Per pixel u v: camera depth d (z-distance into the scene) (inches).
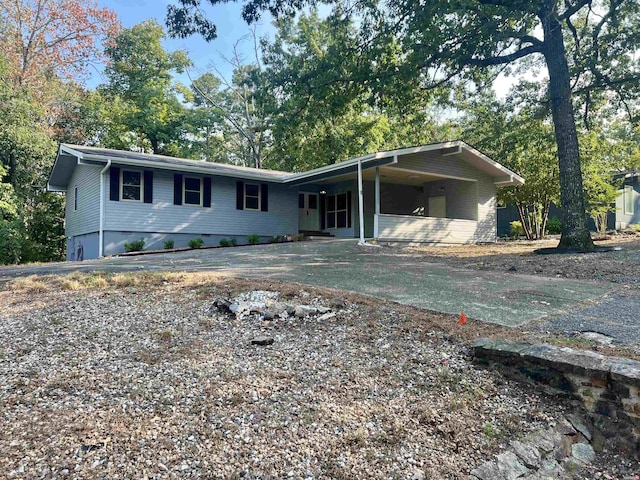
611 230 829.2
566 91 452.1
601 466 120.0
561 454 120.0
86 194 634.2
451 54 468.4
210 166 668.7
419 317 202.4
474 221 659.4
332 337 181.5
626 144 756.6
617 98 586.6
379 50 500.7
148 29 1094.4
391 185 742.5
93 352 161.3
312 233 756.6
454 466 107.6
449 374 149.7
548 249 447.2
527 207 789.9
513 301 238.1
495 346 155.8
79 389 132.0
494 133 677.3
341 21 513.0
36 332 181.6
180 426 114.2
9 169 802.2
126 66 1091.9
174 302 227.3
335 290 255.9
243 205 687.1
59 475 92.8
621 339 170.9
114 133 1039.0
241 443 108.9
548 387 140.6
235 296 234.2
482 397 137.6
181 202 628.7
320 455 107.0
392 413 127.0
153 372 145.0
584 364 133.5
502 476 107.1
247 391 134.1
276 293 238.2
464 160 652.1
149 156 634.8
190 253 530.0
